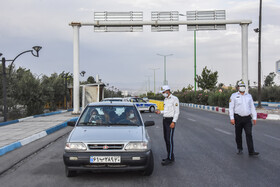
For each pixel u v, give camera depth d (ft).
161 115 77.05
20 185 16.76
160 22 70.28
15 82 68.08
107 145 16.98
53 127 44.78
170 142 21.94
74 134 18.26
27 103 71.10
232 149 27.43
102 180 17.58
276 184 16.69
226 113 81.15
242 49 73.87
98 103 22.89
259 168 20.33
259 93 78.13
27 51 57.62
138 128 19.49
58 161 23.04
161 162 21.56
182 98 161.99
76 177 18.29
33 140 34.71
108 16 71.61
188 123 52.42
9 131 40.98
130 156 16.76
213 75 149.48
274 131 40.45
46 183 17.08
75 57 71.61
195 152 26.03
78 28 71.20
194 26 72.38
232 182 17.11
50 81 100.58
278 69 76.28
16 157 24.68
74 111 72.69
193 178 17.97
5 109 54.34
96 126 19.98
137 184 16.76
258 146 28.84
